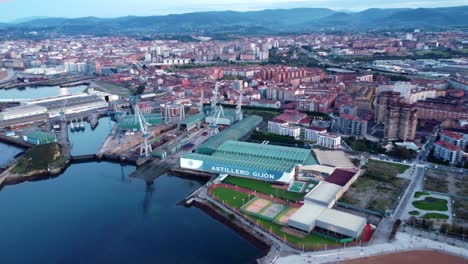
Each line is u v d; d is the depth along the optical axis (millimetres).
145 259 179000
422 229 188500
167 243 192250
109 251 186750
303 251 173375
